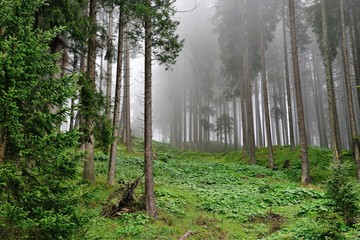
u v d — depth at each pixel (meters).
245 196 15.12
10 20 5.19
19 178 4.80
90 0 13.90
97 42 14.21
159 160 26.30
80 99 11.17
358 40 24.80
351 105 20.70
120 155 23.02
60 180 5.47
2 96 4.80
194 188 16.72
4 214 4.34
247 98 27.53
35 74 5.15
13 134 4.84
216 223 11.51
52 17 10.43
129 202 11.50
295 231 9.59
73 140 5.29
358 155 19.16
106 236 8.89
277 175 20.72
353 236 7.86
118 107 14.66
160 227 10.22
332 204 9.77
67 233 5.08
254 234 10.65
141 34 13.21
